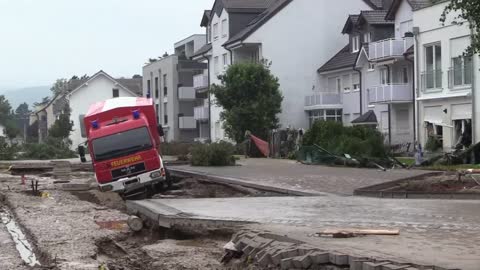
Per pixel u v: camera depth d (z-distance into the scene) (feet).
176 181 87.04
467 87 104.42
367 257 25.40
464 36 104.58
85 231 46.24
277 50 173.78
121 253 40.22
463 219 39.01
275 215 43.32
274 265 28.71
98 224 50.83
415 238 31.24
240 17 190.70
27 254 39.81
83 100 285.84
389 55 133.08
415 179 62.80
